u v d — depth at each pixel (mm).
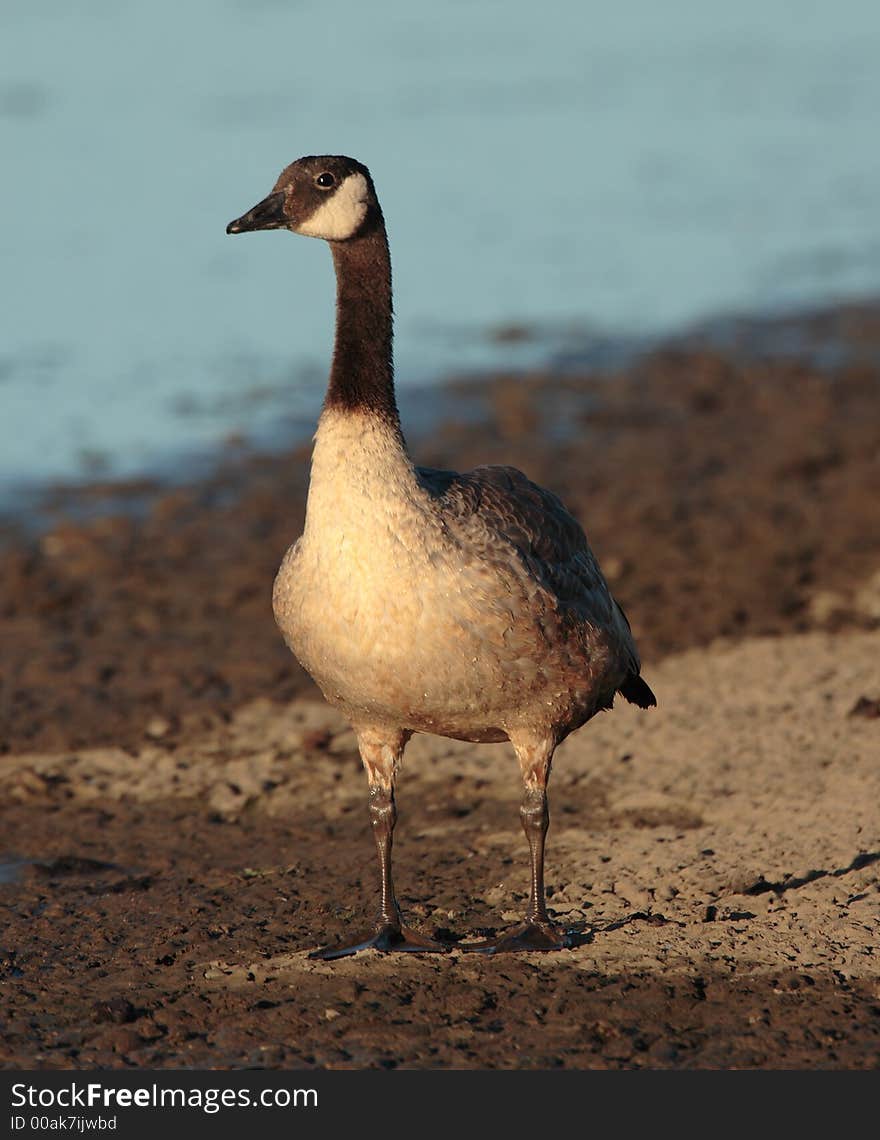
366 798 11984
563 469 21312
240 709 14055
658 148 45594
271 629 16219
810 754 11875
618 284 32375
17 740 13453
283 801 12000
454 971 8703
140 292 30031
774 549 17375
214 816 11781
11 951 9406
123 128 43062
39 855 11133
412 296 31250
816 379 25750
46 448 22531
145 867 10828
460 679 8391
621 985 8406
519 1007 8234
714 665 14242
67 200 35844
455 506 8531
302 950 9227
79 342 27250
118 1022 8367
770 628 15180
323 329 28156
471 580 8289
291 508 20141
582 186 40375
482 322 29625
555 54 61500
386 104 48438
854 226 37656
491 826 11203
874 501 19031
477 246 34562
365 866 10602
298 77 51875
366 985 8578
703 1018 8047
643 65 60312
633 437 22969
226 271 31484
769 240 36281
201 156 39812
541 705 8711
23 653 15656
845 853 10000
